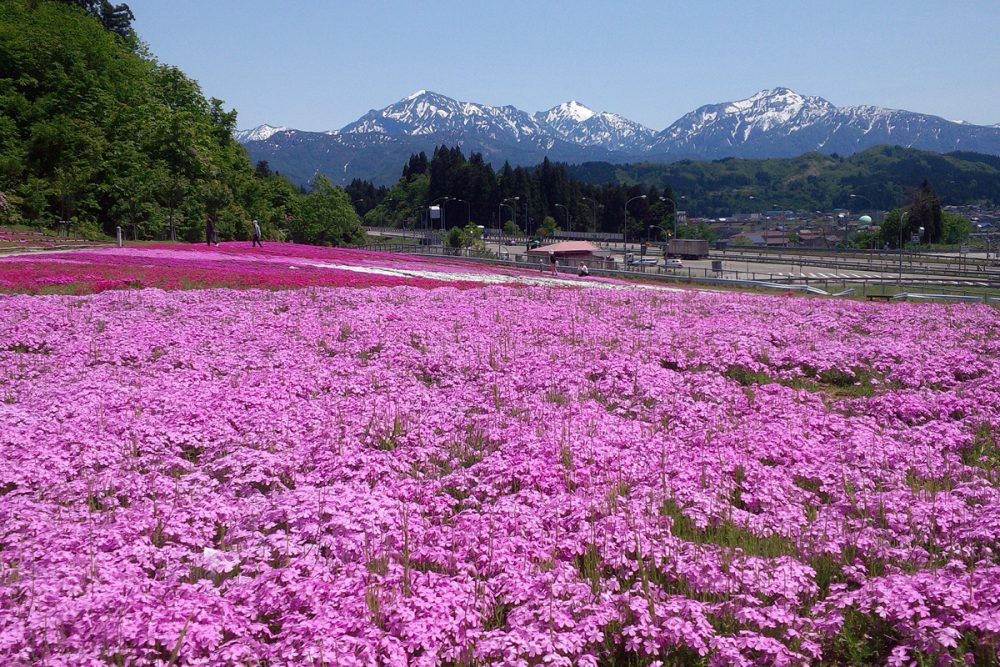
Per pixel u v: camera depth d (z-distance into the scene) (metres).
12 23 90.88
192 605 5.36
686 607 5.57
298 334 17.77
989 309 24.89
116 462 8.77
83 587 5.69
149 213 79.25
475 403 12.12
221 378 13.66
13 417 10.04
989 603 5.38
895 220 199.00
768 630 5.55
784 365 15.64
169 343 16.42
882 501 7.77
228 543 6.92
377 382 13.56
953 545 6.79
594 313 22.48
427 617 5.35
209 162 90.19
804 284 61.09
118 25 128.62
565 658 4.88
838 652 5.56
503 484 8.53
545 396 12.34
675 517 7.54
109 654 4.79
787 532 7.18
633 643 5.25
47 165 78.94
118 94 94.19
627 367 14.54
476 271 52.47
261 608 5.63
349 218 147.25
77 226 68.31
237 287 26.73
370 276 33.66
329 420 10.69
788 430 10.40
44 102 84.94
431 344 16.91
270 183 137.50
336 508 7.23
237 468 8.61
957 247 166.75
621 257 139.88
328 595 5.66
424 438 10.02
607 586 6.06
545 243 170.38
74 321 18.25
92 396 11.46
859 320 21.89
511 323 20.02
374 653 4.87
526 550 6.56
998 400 11.88
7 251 38.94
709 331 18.89
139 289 24.31
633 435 10.09
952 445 9.97
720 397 12.63
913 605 5.51
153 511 7.31
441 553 6.52
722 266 113.00
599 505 7.46
